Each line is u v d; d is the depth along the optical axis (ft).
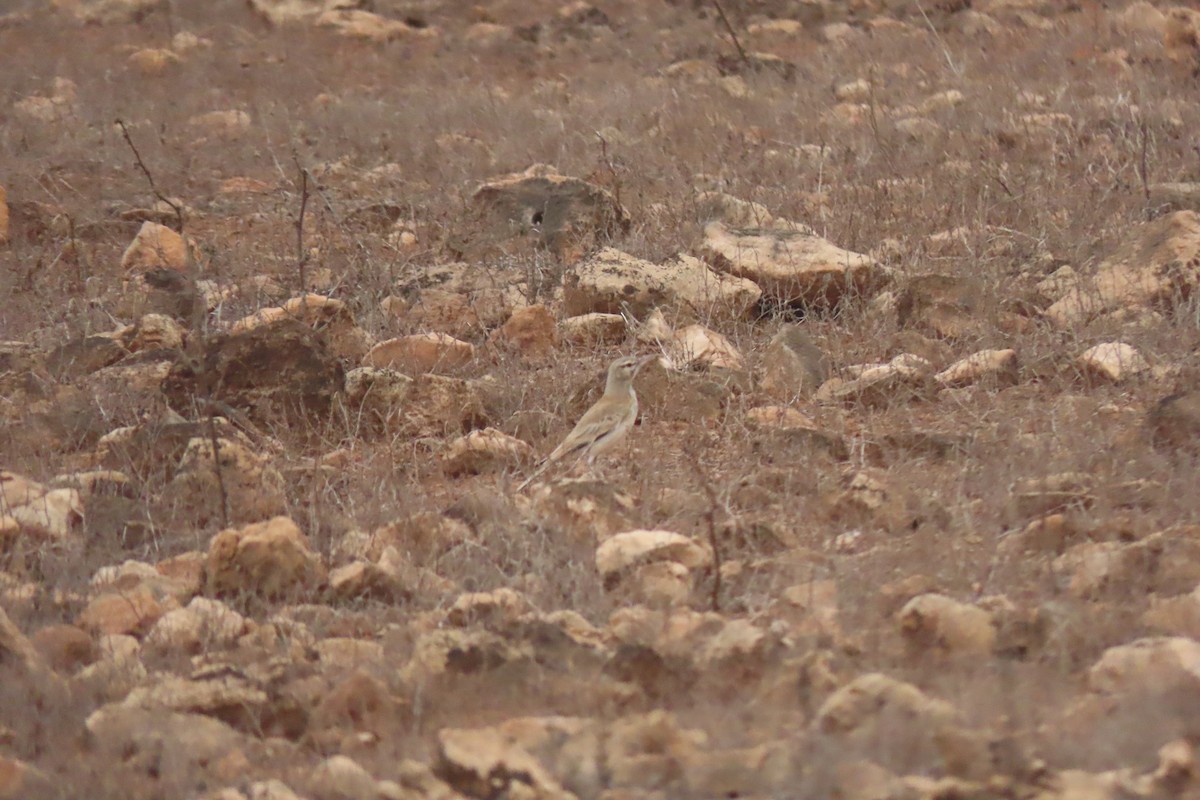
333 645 77.61
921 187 167.94
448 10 338.75
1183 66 235.81
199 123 235.81
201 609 81.87
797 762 62.49
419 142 214.90
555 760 64.34
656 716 65.98
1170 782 59.82
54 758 69.00
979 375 115.75
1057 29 276.41
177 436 107.04
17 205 172.76
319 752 68.95
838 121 213.46
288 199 182.80
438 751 64.95
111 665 77.05
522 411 115.55
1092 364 114.32
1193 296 128.36
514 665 72.28
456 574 88.07
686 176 184.24
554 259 150.30
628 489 99.04
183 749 68.03
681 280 136.05
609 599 82.69
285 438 113.39
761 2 321.32
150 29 318.45
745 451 104.68
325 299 131.23
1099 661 70.44
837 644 73.92
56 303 147.13
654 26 315.58
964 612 73.56
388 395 115.96
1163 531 83.66
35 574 91.09
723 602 81.61
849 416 114.21
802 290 135.74
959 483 93.97
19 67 277.03
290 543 87.10
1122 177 165.99
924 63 257.96
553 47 302.45
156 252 159.02
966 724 64.69
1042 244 145.59
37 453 111.55
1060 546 85.61
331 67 286.66
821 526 91.15
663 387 115.44
